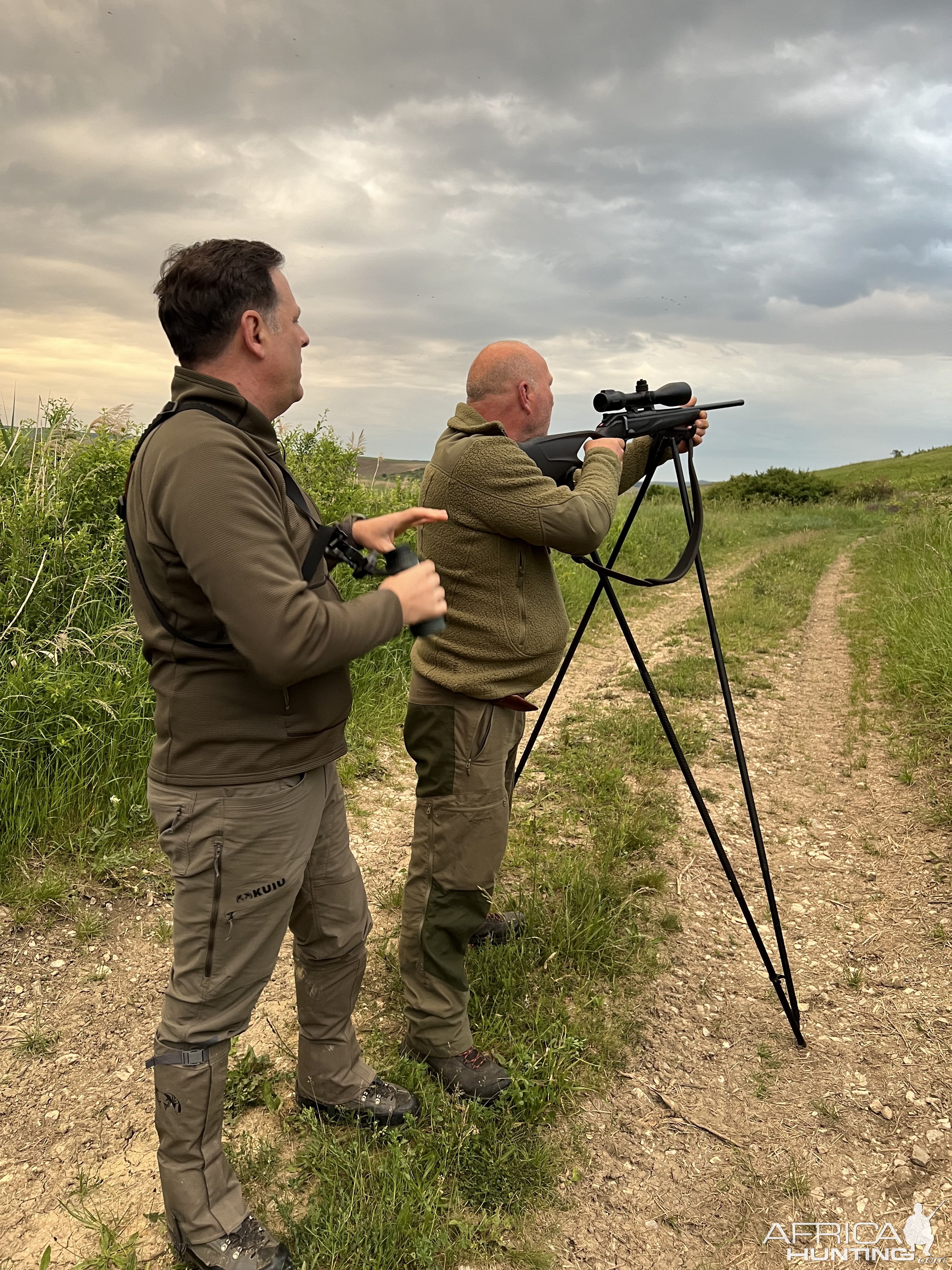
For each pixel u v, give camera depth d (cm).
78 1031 263
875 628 834
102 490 495
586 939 304
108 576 451
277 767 167
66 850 344
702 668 719
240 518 144
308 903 200
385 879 369
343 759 486
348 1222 193
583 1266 194
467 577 227
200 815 163
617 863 373
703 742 536
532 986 287
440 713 233
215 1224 176
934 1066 258
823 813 444
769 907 316
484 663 228
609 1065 256
